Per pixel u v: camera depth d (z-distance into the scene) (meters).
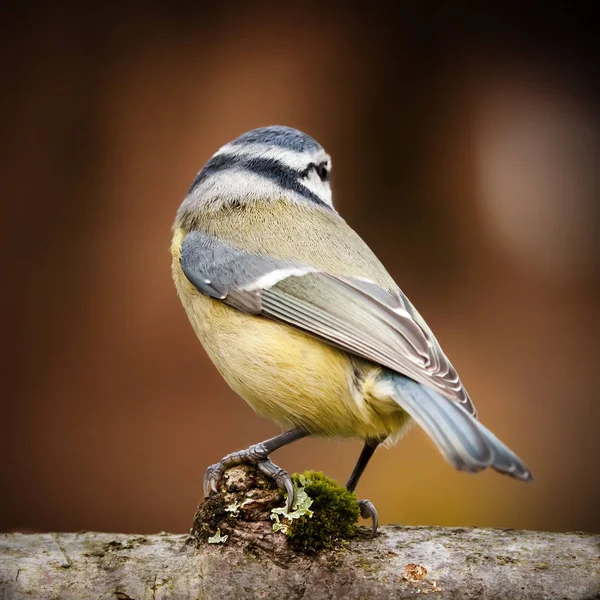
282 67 13.68
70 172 13.24
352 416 6.29
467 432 5.47
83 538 6.07
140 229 13.10
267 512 5.70
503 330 13.06
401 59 13.89
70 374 12.47
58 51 13.44
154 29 13.58
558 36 14.05
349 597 5.46
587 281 13.35
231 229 6.99
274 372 6.37
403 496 11.02
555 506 11.38
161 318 12.70
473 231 13.79
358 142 13.87
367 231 13.77
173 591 5.49
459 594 5.42
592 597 5.34
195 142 13.41
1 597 5.43
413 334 6.28
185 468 11.80
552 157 13.96
